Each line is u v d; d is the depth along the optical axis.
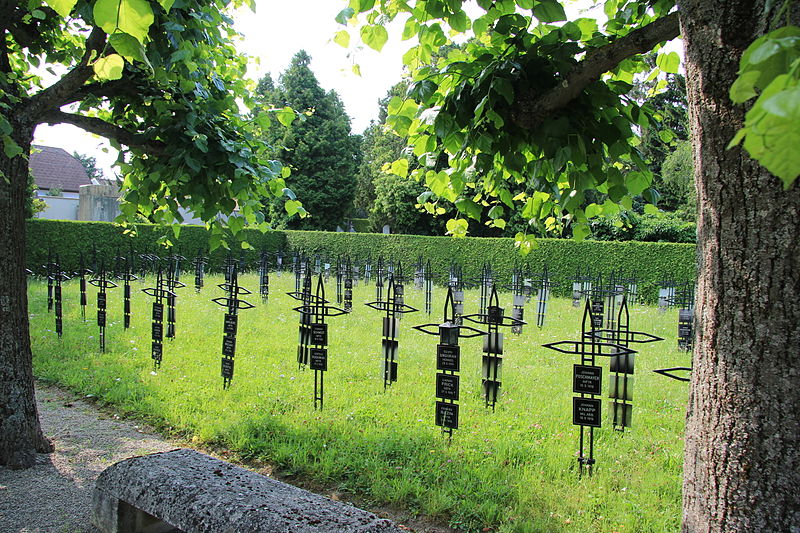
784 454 1.79
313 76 36.12
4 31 4.23
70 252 17.36
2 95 3.91
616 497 3.79
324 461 4.30
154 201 5.60
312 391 6.08
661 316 12.70
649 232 19.58
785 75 0.90
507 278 19.09
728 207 1.88
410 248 21.92
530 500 3.72
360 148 40.09
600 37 2.96
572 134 2.87
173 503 2.61
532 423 5.17
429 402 5.78
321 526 2.33
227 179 4.57
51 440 4.67
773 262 1.79
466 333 9.80
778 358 1.79
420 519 3.57
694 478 2.07
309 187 35.19
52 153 38.81
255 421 5.07
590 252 17.95
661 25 2.45
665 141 3.73
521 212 4.55
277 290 14.93
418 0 3.00
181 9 3.85
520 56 2.93
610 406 4.70
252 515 2.41
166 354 7.64
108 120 5.89
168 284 8.19
